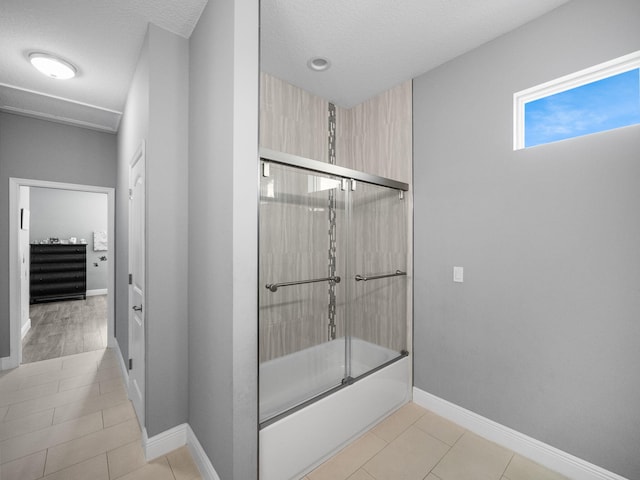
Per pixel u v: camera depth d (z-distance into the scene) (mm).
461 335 2045
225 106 1383
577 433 1575
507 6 1627
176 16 1673
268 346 1729
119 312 3094
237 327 1327
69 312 5156
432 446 1849
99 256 6914
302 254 1865
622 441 1445
